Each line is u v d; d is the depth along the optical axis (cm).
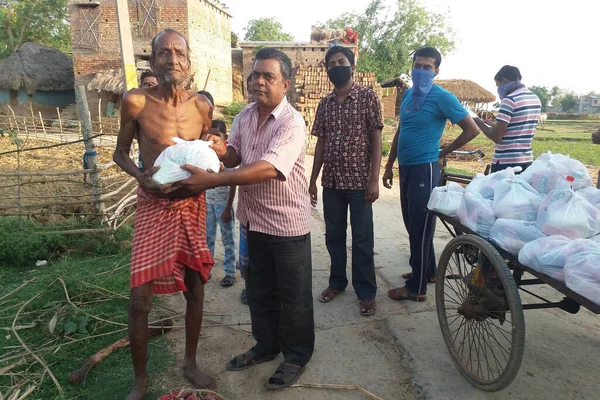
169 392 257
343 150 348
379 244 543
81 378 266
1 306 358
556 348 312
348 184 351
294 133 240
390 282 429
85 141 509
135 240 231
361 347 315
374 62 3791
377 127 343
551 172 275
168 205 231
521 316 219
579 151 1791
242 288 411
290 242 260
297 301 269
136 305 229
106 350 288
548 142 2231
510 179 269
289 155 235
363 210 353
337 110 348
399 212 706
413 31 3838
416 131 355
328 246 384
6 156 1164
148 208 235
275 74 237
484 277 263
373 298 364
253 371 287
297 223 259
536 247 216
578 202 223
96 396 253
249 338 326
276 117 245
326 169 363
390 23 3878
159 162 213
